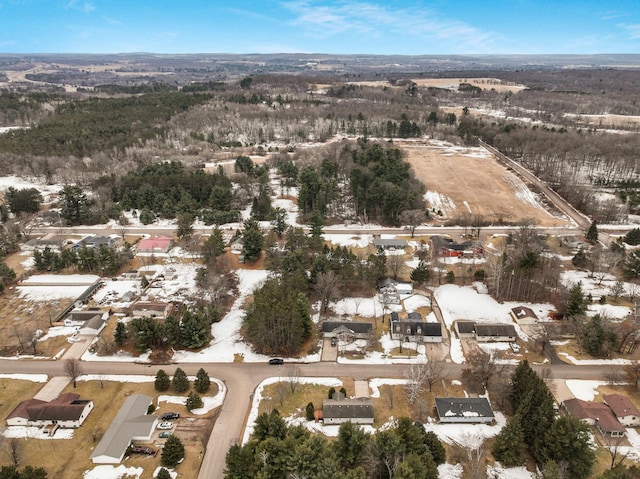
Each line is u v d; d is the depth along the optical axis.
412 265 113.94
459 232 134.75
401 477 49.00
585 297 96.38
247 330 84.62
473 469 56.88
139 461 58.50
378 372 76.56
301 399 70.25
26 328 88.31
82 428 64.12
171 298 99.69
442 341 84.56
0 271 104.19
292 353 81.50
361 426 64.25
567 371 76.25
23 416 64.12
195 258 119.06
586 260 111.31
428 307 95.56
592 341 79.31
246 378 75.38
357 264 103.31
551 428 55.78
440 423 64.75
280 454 53.75
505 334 83.88
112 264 110.50
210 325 88.50
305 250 111.25
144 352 81.75
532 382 61.53
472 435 62.34
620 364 77.88
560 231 134.75
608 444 60.50
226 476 52.84
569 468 54.31
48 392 71.88
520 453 57.81
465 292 101.06
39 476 51.78
